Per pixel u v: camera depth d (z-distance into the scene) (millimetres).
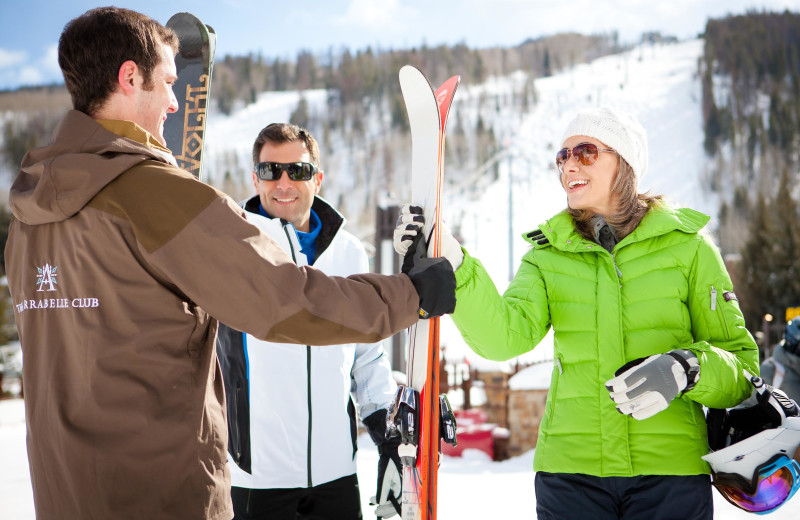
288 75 182875
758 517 3295
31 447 1274
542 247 1896
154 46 1358
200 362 1294
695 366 1573
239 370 2098
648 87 134000
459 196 91500
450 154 111312
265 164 2311
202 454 1265
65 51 1319
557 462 1728
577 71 157625
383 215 10062
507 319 1736
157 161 1283
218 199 1249
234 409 2094
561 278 1821
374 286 1335
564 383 1786
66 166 1234
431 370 1630
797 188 32219
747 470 1594
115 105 1325
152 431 1210
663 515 1657
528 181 92688
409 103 1724
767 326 14906
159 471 1211
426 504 1595
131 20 1335
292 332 1236
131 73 1324
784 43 141125
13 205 1301
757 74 130125
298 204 2328
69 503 1199
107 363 1208
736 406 1750
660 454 1665
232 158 129875
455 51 180875
